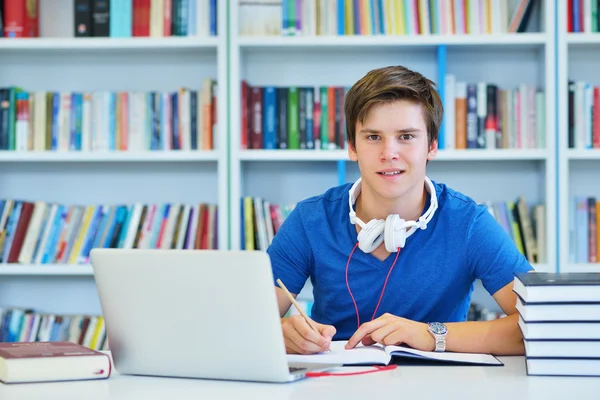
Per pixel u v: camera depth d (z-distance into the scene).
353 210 1.68
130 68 3.19
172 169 3.19
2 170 3.22
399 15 2.89
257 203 2.93
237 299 1.17
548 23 2.84
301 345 1.39
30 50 3.06
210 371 1.22
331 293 1.69
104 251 1.27
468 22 2.89
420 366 1.33
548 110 2.84
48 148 2.98
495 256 1.61
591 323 1.22
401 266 1.64
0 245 2.95
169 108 2.95
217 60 3.06
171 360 1.24
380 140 1.52
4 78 3.20
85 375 1.25
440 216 1.65
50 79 3.21
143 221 2.97
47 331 3.01
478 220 1.64
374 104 1.50
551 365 1.23
